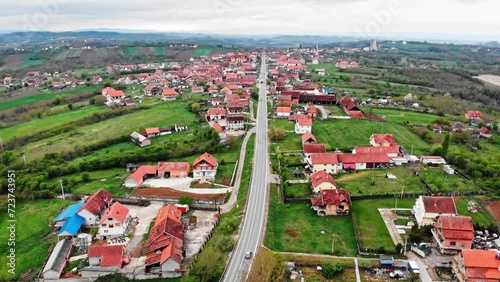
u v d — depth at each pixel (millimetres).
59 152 163125
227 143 167875
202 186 132250
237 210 112750
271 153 158625
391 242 95000
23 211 121125
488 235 96812
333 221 106312
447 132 185875
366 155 144500
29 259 96625
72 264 92250
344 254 90125
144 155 154750
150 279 85938
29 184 132625
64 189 132375
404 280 81438
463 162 141125
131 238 102250
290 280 81688
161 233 95188
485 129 184875
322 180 120750
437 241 92812
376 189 124562
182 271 85750
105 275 86375
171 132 192750
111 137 182875
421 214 101750
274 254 88688
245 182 131625
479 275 76938
